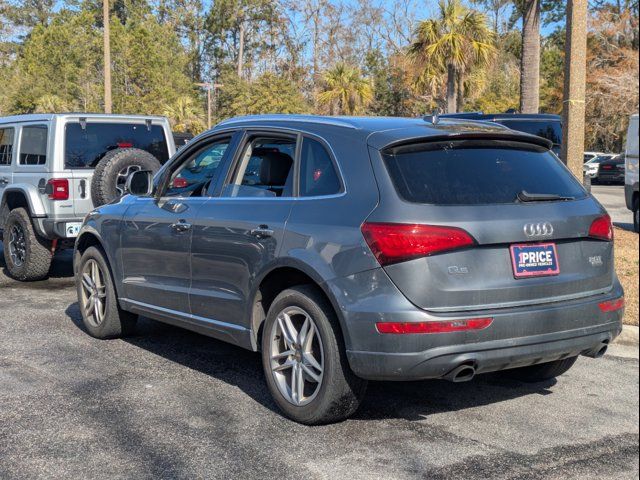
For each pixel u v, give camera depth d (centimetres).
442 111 4466
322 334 423
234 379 536
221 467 386
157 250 564
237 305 488
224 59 7962
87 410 470
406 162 421
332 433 431
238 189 510
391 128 447
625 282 766
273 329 457
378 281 397
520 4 2022
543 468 381
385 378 400
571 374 543
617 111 3062
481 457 396
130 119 960
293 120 494
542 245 419
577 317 422
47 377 539
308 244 432
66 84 5278
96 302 650
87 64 5306
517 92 5191
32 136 936
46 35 5659
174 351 614
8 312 761
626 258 887
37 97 5250
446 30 2878
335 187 439
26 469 384
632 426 441
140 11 7769
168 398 493
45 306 792
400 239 392
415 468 382
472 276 398
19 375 543
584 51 834
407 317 388
